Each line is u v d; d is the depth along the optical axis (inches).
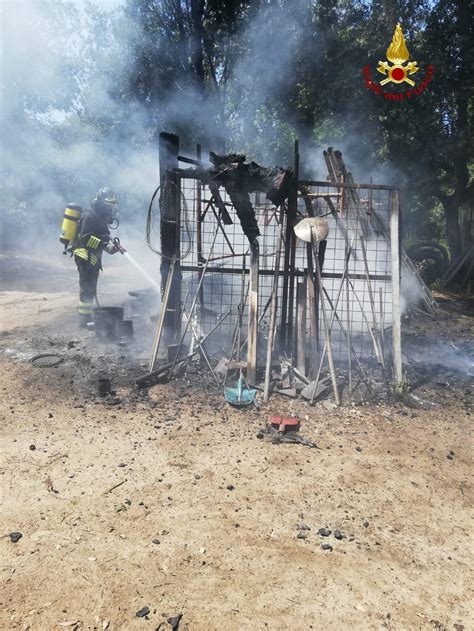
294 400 193.8
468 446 163.9
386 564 108.4
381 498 132.6
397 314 206.5
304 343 208.7
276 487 135.8
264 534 116.6
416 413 187.9
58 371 220.5
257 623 92.0
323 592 99.9
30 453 150.8
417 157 514.0
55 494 129.8
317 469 146.0
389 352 245.1
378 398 198.5
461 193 534.3
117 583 100.4
